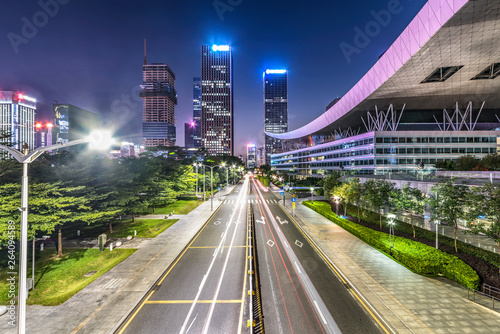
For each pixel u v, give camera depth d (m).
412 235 24.38
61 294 15.31
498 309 12.93
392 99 66.62
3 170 18.02
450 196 18.97
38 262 20.28
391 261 19.67
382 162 65.25
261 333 11.77
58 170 22.06
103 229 30.28
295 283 16.56
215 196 65.25
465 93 63.25
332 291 15.50
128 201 27.88
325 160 101.81
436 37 39.41
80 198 20.91
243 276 17.73
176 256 21.59
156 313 13.45
